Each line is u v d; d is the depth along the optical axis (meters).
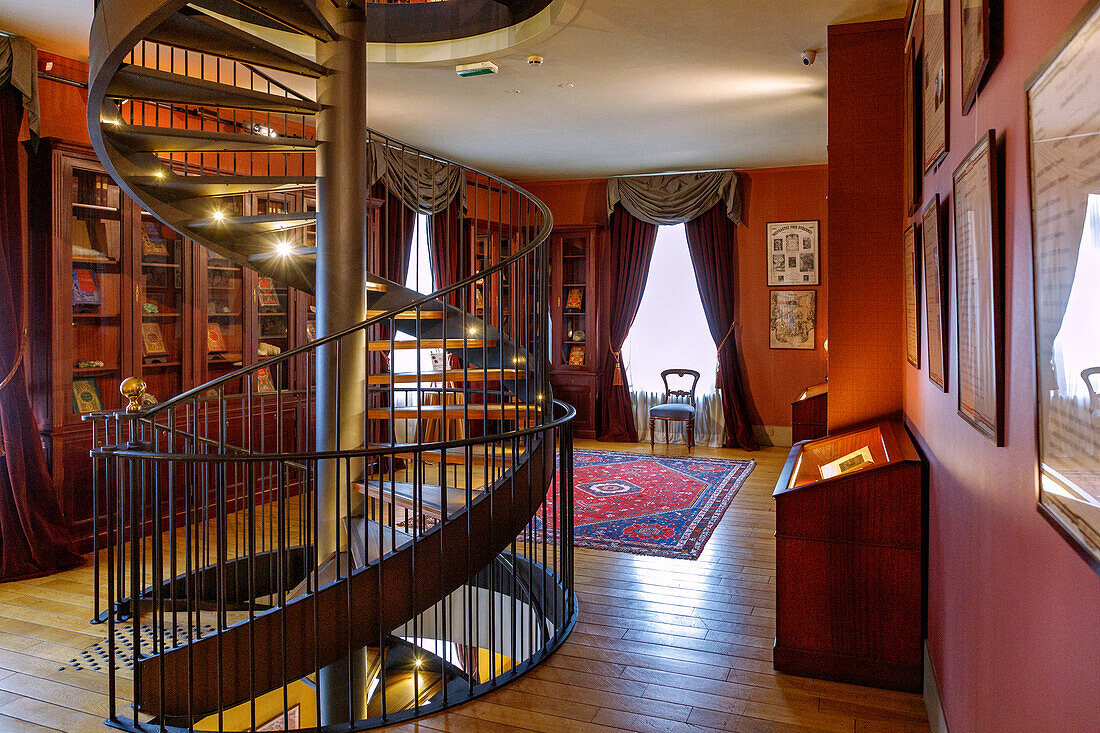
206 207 4.80
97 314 5.32
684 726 3.04
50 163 4.97
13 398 4.83
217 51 3.85
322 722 3.94
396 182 7.73
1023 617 1.67
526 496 4.28
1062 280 1.29
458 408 4.49
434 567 3.73
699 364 9.66
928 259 3.16
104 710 3.22
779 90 6.03
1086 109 1.14
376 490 4.16
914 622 3.34
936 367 2.93
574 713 3.15
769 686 3.38
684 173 9.45
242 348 6.36
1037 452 1.47
